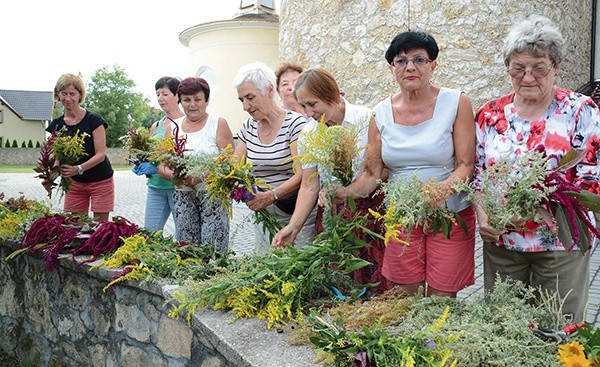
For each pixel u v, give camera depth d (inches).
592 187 91.0
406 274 101.0
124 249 124.6
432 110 98.0
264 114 127.1
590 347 63.2
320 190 111.5
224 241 151.4
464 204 97.7
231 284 97.7
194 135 159.2
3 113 2150.6
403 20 372.8
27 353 158.1
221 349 85.7
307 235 126.8
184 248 129.0
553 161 92.7
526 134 95.3
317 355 76.2
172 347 105.2
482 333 72.6
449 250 97.3
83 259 133.0
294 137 127.0
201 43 747.4
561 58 91.2
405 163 99.7
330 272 102.4
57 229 146.9
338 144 99.1
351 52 396.5
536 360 68.1
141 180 851.4
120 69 2085.4
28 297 157.6
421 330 74.4
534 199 80.7
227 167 110.9
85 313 133.7
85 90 188.5
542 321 80.6
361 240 102.9
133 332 117.8
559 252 93.8
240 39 712.4
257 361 76.5
